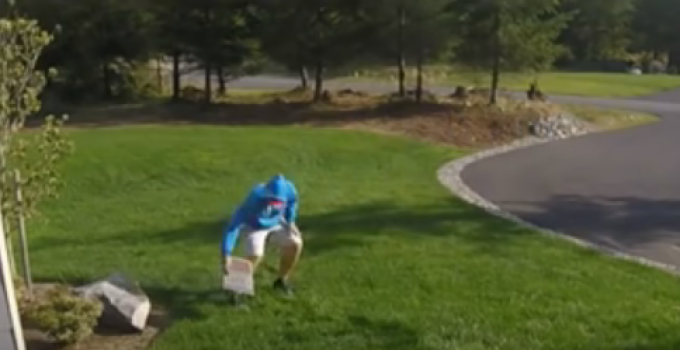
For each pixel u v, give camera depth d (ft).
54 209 35.45
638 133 77.87
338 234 30.45
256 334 19.57
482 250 28.71
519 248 29.30
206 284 23.54
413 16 76.48
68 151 23.58
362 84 109.70
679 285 24.77
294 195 22.45
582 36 187.11
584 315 21.13
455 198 40.93
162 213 34.78
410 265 26.00
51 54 81.46
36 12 79.82
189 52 82.48
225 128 62.18
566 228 35.83
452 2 76.07
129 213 34.83
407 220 33.94
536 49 78.69
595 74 161.38
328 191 41.50
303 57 79.97
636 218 38.42
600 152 64.13
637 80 147.02
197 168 46.37
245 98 87.04
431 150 61.05
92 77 84.43
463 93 84.17
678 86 139.74
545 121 75.15
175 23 80.18
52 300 19.36
